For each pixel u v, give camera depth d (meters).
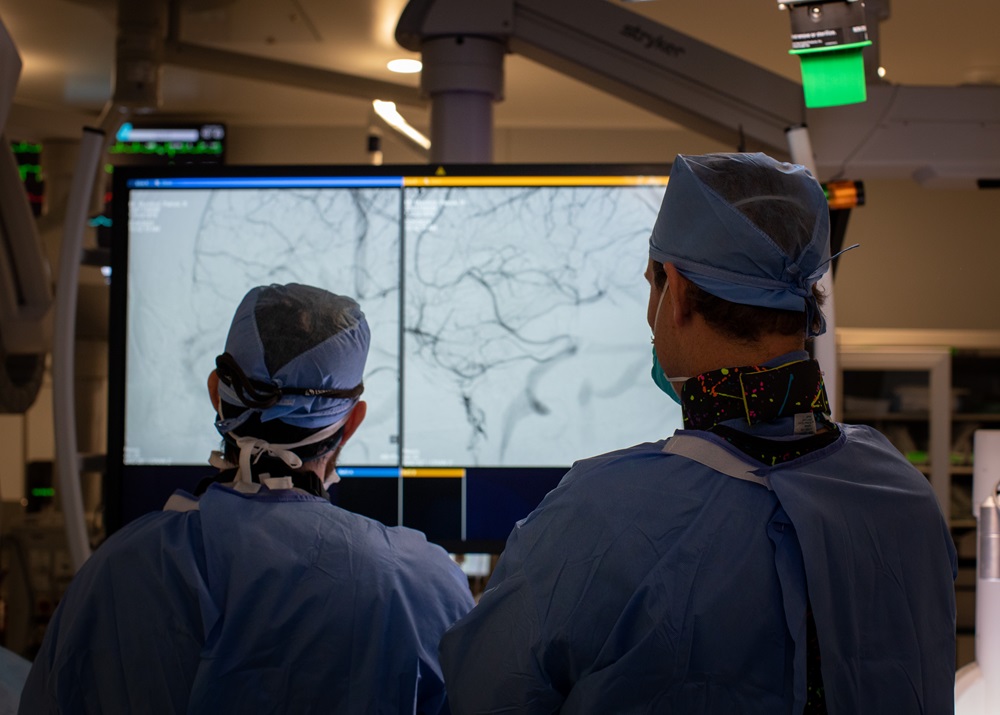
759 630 0.81
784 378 0.87
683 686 0.81
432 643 1.06
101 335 2.79
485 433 1.81
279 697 0.99
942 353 3.30
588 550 0.85
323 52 3.00
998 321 4.19
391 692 1.02
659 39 1.88
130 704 1.00
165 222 1.83
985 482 1.62
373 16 2.64
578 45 1.88
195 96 3.56
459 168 1.80
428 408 1.81
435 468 1.81
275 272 1.82
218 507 1.06
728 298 0.89
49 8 2.62
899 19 2.75
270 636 1.00
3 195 2.02
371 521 1.12
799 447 0.89
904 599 0.87
